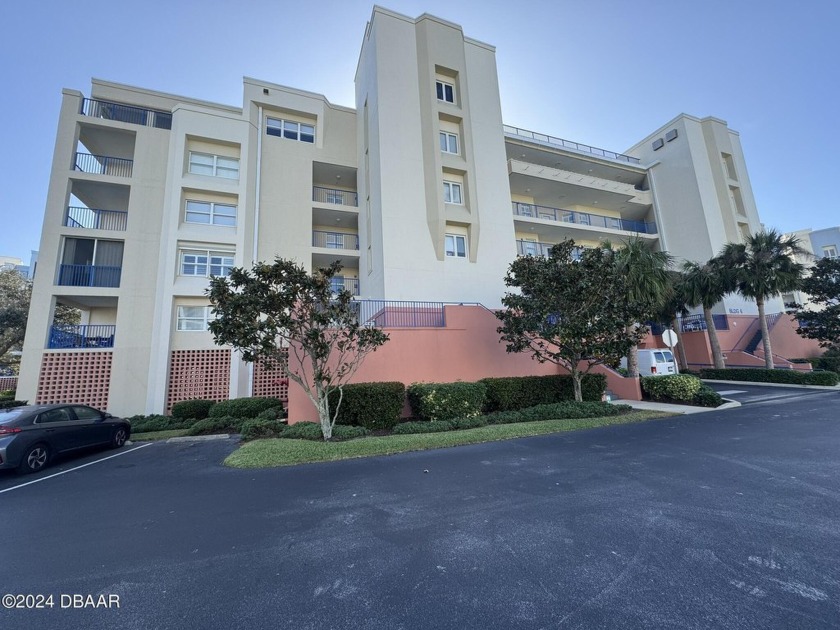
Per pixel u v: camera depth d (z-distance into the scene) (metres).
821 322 18.98
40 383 13.70
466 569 2.99
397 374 11.45
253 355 8.70
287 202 18.41
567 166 26.44
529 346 11.73
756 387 16.72
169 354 14.98
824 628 2.20
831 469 5.27
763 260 17.75
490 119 19.25
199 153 17.09
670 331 14.70
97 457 8.66
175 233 15.67
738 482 4.85
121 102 17.28
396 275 15.78
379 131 16.70
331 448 7.37
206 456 8.03
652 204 27.77
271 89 18.97
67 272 14.82
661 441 7.36
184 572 3.10
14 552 3.59
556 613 2.42
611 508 4.13
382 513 4.23
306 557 3.28
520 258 11.84
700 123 27.58
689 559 3.03
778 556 3.04
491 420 9.95
